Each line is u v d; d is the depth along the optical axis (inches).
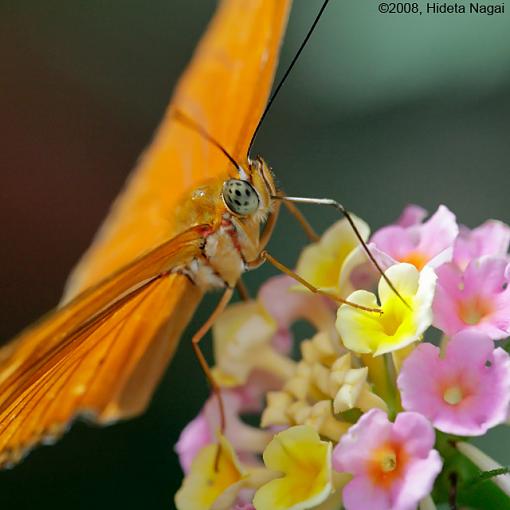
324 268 6.9
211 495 6.7
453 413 6.4
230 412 6.9
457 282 6.6
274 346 7.1
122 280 6.7
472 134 8.1
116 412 7.2
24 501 7.7
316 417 6.6
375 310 6.6
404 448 6.4
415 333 6.4
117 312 6.9
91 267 7.4
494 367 6.4
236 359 7.0
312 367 6.8
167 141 7.2
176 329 7.2
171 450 7.7
